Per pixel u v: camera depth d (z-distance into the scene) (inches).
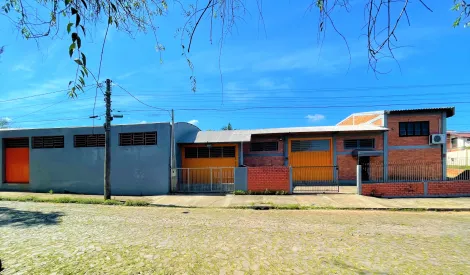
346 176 698.2
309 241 243.8
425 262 194.2
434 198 506.6
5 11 96.7
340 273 175.6
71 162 622.5
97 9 97.2
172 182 584.4
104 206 455.2
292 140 723.4
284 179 550.0
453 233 273.7
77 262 194.4
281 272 177.3
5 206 450.0
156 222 323.3
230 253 212.2
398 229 289.4
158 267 185.5
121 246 229.5
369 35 92.1
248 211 404.8
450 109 682.2
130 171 595.2
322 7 94.0
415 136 696.4
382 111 713.0
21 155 668.1
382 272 177.2
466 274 174.6
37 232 275.9
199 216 363.6
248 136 685.3
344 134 707.4
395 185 525.3
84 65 83.7
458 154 1290.6
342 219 342.6
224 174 653.9
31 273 176.9
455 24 109.9
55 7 90.0
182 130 703.7
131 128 599.2
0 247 228.7
